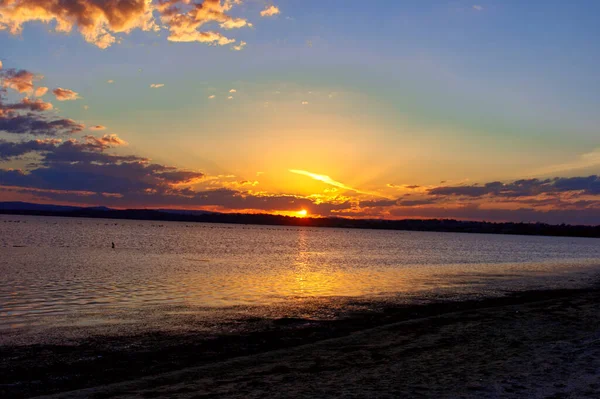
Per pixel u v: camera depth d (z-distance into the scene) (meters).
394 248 127.06
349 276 47.88
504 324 21.47
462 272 54.50
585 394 11.20
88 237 121.44
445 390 11.80
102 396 12.20
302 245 132.50
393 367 14.31
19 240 95.69
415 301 30.41
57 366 15.50
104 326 21.78
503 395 11.26
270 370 14.44
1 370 15.02
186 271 49.56
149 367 15.49
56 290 32.91
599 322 21.81
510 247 159.75
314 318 24.05
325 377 13.44
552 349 15.95
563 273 54.84
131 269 49.94
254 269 54.38
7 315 24.17
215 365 15.20
